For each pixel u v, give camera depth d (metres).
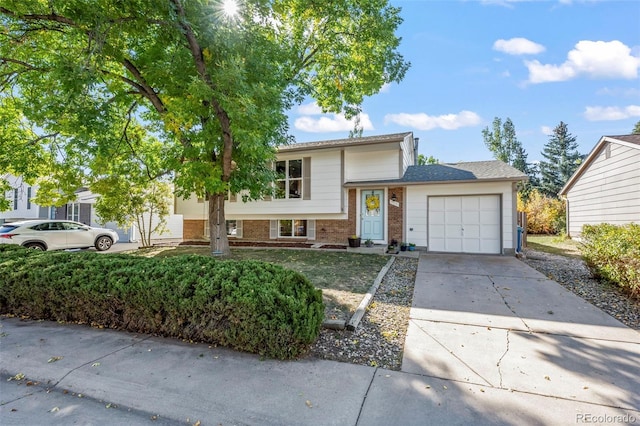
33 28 7.20
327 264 9.01
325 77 12.43
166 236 21.27
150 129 10.91
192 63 7.09
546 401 2.65
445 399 2.68
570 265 8.80
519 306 5.28
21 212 20.89
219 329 3.67
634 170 11.33
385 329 4.35
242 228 14.92
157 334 4.07
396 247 11.92
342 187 12.52
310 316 3.55
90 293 4.32
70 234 12.92
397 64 11.24
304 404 2.62
